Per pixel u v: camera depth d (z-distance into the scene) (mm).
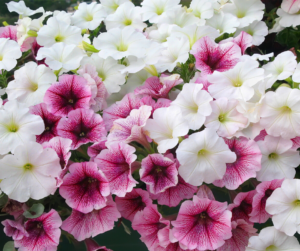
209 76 610
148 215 567
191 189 576
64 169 548
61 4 963
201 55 647
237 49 645
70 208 604
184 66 679
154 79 661
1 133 571
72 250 630
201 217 565
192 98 592
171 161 541
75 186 561
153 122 576
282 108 577
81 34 790
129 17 783
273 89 672
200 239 549
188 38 693
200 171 545
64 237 625
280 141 582
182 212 547
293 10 784
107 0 835
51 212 553
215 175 548
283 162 589
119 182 554
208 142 543
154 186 549
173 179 544
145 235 572
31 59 750
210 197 569
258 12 794
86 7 813
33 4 937
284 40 844
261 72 593
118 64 681
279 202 555
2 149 562
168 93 650
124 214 587
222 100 587
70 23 790
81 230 561
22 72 648
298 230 552
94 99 639
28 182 554
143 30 813
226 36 780
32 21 775
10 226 552
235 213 576
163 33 741
